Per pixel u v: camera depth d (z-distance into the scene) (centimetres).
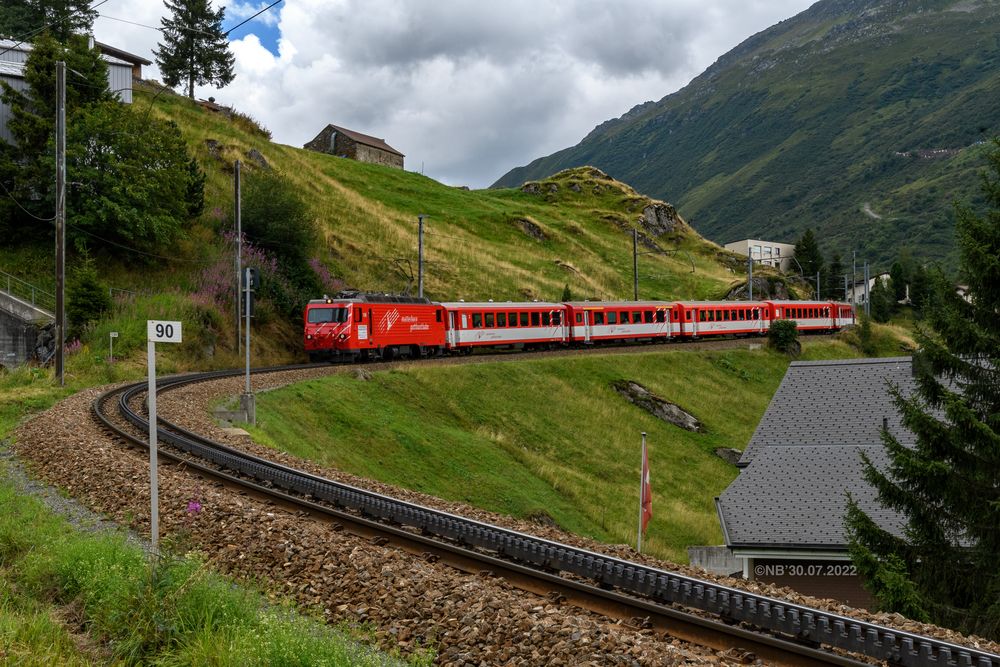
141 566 948
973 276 2102
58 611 919
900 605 1719
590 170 13538
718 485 4250
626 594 1070
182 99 7919
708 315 6500
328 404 3328
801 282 12875
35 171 4212
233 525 1238
